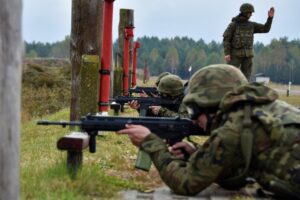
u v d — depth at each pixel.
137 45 30.73
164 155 6.43
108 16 12.12
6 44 3.39
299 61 181.50
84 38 12.79
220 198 6.80
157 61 180.38
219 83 6.14
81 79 11.63
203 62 178.88
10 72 3.43
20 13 3.46
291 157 5.82
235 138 5.87
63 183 7.00
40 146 11.14
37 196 6.47
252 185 7.46
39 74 29.28
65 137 7.47
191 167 6.14
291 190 5.82
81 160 7.59
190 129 6.85
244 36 18.25
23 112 25.58
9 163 3.48
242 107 5.96
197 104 6.15
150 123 6.89
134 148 10.98
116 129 7.00
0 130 3.42
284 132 5.86
